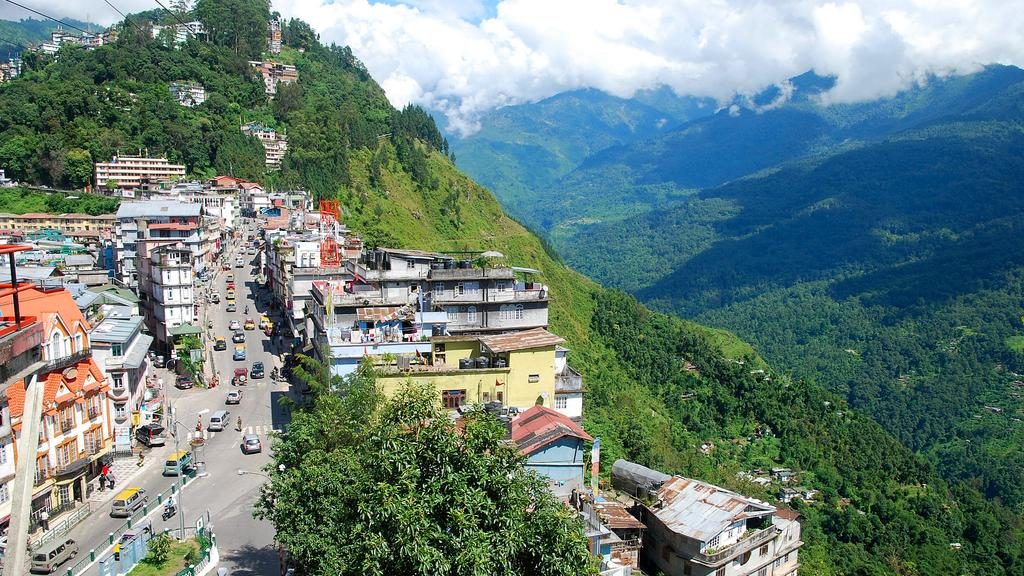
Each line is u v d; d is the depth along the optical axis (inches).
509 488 1352.1
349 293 3496.6
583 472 2396.7
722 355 7780.5
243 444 3016.7
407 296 3523.6
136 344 3348.9
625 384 6456.7
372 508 1301.7
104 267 6299.2
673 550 2415.1
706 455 5585.6
